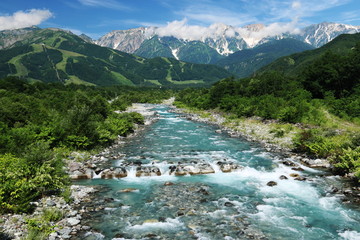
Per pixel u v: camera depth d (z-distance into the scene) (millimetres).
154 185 16703
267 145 28719
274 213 12609
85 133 25594
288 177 18047
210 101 73062
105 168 19922
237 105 58031
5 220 10703
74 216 11992
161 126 45156
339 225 11414
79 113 26641
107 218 12000
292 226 11336
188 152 25578
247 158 23156
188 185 16656
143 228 11109
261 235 10594
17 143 19891
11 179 12688
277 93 57688
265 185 16562
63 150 22766
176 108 89875
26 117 28625
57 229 10570
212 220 11898
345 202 13719
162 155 24328
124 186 16469
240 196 14789
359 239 10273
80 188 15664
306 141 24156
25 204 11828
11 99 40906
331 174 18469
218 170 19844
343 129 31109
